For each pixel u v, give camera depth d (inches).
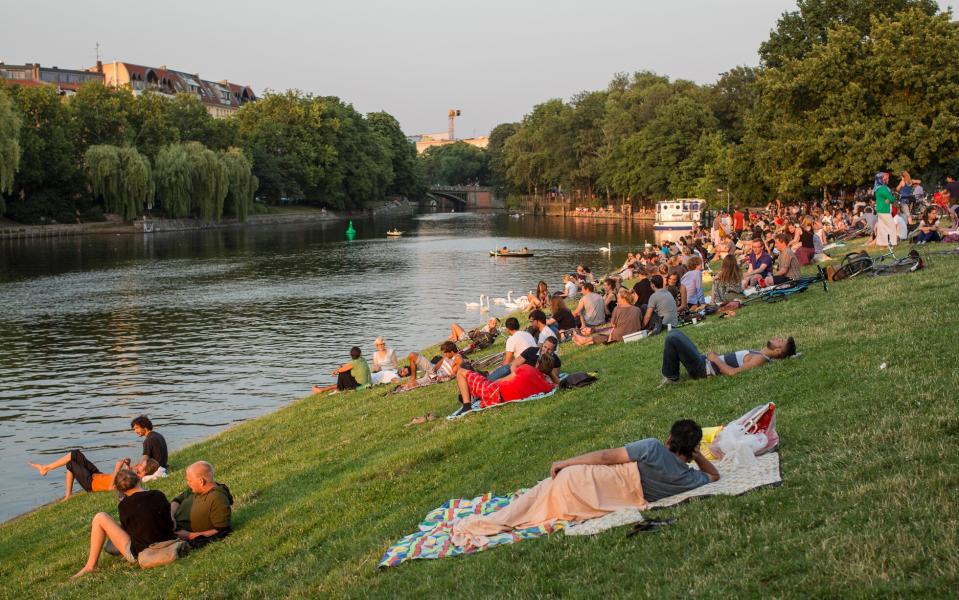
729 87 4746.6
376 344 981.8
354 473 554.9
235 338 1508.4
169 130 4886.8
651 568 312.5
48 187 4318.4
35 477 819.4
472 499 435.8
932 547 278.8
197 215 4965.6
